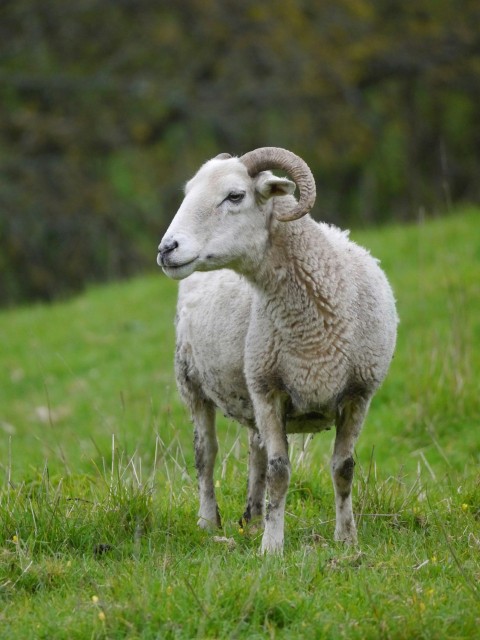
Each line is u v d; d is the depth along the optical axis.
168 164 86.62
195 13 85.38
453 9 87.06
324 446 30.75
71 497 22.41
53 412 40.25
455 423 32.41
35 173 84.38
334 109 87.69
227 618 16.70
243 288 22.50
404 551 19.55
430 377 33.81
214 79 88.31
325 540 20.95
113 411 38.62
